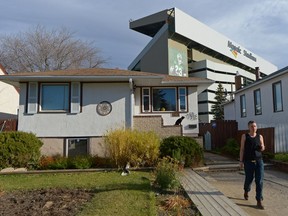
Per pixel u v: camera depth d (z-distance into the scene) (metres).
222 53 73.81
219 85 59.44
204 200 7.25
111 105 16.02
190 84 18.20
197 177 10.53
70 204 7.07
